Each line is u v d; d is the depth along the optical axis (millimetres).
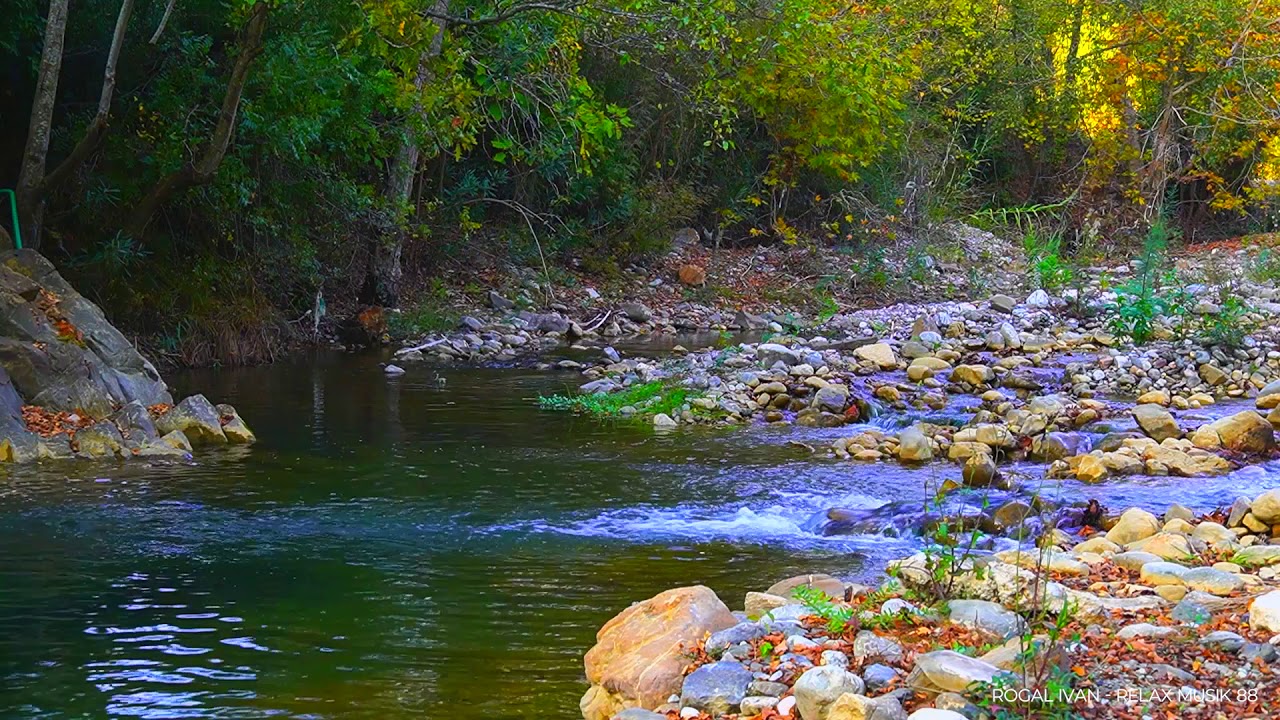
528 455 10852
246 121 15383
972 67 33844
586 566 7324
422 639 5945
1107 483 9711
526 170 25047
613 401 13594
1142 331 16328
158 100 15289
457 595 6688
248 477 9773
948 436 11695
